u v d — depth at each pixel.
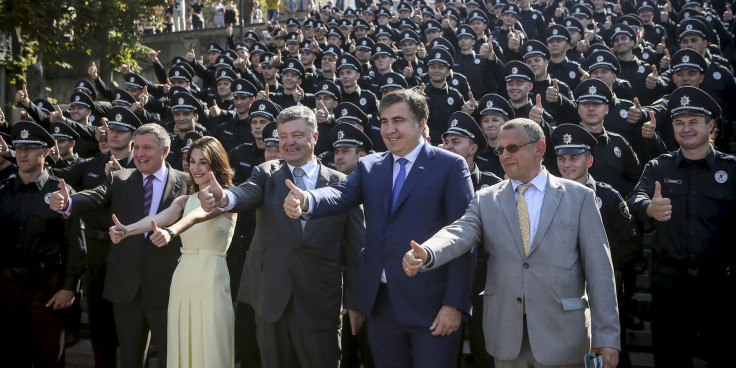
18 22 13.23
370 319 3.96
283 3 19.33
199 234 4.58
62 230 5.49
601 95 6.11
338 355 4.55
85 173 6.60
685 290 4.66
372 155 4.19
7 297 5.35
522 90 7.64
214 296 4.51
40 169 5.51
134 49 15.68
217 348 4.48
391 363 3.91
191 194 4.85
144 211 5.11
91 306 5.57
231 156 7.09
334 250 4.50
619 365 5.19
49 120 8.42
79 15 14.64
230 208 4.19
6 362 5.47
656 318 4.81
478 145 5.40
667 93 8.94
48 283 5.39
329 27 14.77
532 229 3.70
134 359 5.01
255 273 4.50
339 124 6.09
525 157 3.70
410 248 3.84
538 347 3.55
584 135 5.02
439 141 8.83
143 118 8.93
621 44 9.70
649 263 6.50
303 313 4.35
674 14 13.42
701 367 5.17
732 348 4.66
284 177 4.53
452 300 3.70
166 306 4.96
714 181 4.63
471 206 3.86
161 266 4.97
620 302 5.14
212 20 20.22
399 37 13.80
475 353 4.91
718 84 8.12
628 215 4.89
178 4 19.80
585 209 3.64
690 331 4.74
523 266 3.64
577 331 3.57
